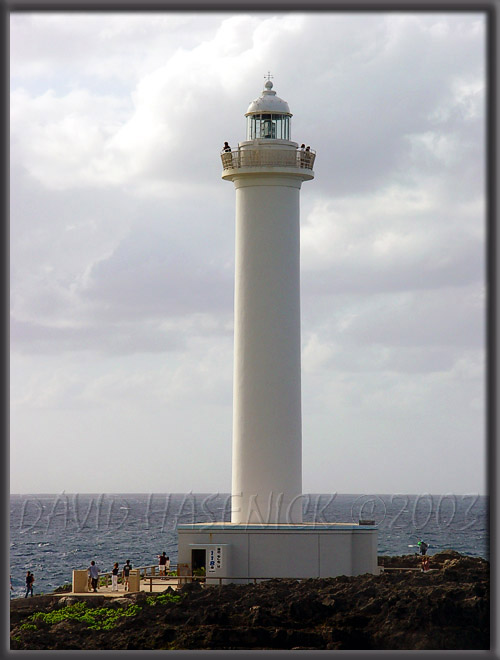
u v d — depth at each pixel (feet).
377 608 240.73
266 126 319.06
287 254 310.04
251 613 241.14
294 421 307.58
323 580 277.64
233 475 309.22
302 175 310.86
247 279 309.63
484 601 237.86
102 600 275.18
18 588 435.94
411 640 227.20
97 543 618.85
